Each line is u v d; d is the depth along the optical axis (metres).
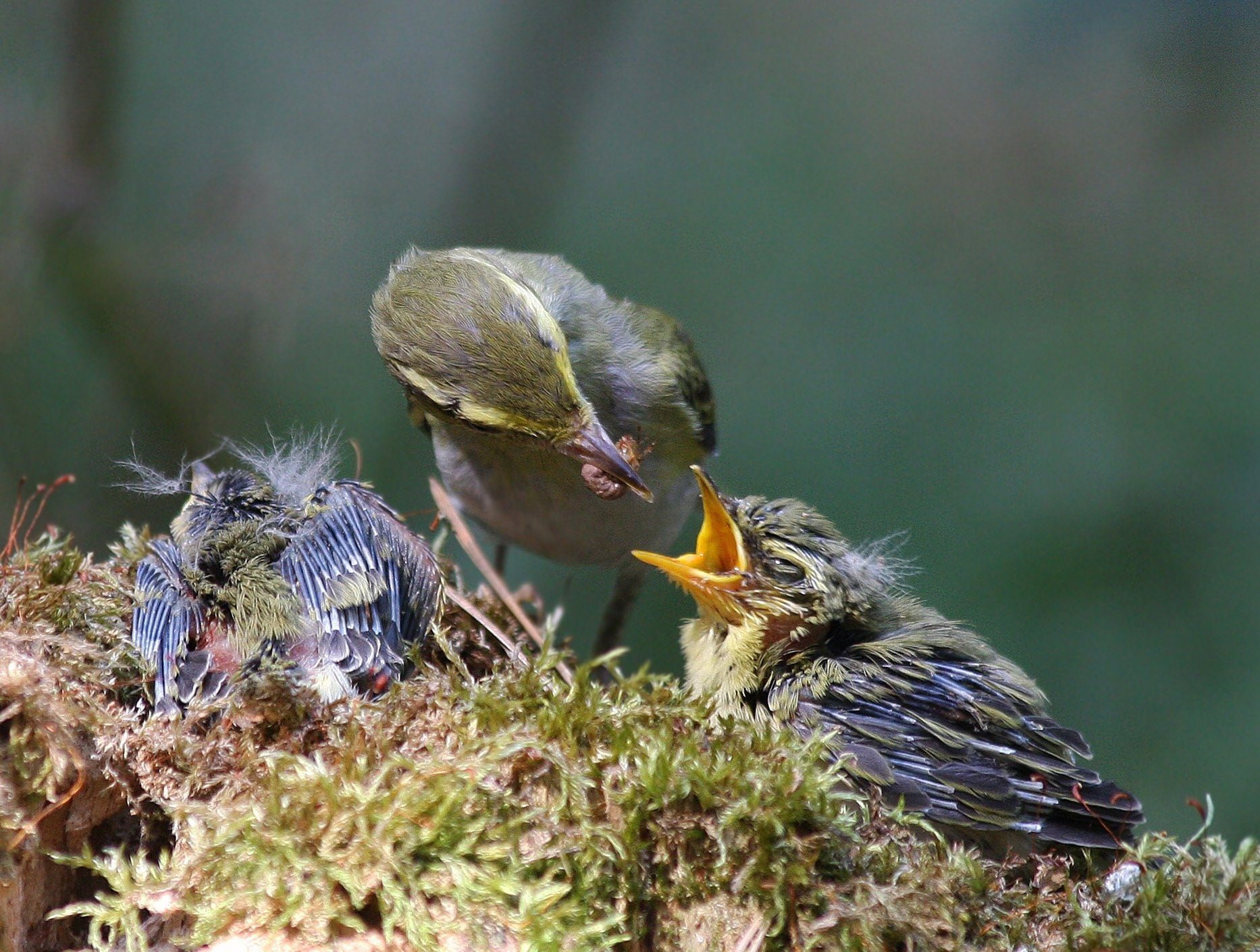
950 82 21.61
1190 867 4.34
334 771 4.07
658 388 7.12
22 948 4.27
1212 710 13.02
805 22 22.27
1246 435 15.26
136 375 13.27
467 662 5.55
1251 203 19.48
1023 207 20.08
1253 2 20.27
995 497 15.26
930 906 4.02
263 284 14.16
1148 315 17.80
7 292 12.73
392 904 3.83
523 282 6.78
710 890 4.06
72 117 13.29
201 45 17.67
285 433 13.93
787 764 4.14
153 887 3.91
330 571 4.72
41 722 4.32
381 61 18.67
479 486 7.09
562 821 4.07
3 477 12.48
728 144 20.83
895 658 5.25
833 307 18.53
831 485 15.94
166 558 4.91
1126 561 14.31
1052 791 4.80
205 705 4.36
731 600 5.32
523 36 18.20
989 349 17.52
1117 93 20.88
